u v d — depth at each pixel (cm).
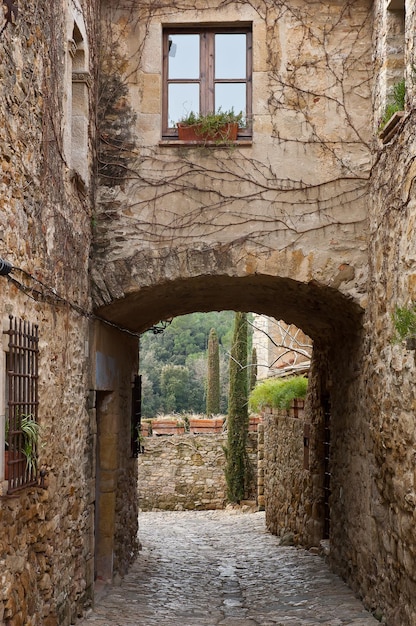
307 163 702
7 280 407
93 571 664
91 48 669
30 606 455
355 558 716
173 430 1895
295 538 1060
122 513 848
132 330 892
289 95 709
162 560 966
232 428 1720
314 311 810
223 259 696
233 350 1722
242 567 922
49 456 510
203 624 612
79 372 627
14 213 424
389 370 572
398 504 539
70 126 587
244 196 701
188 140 707
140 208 703
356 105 705
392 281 568
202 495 1786
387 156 597
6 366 411
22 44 441
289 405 1097
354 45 710
